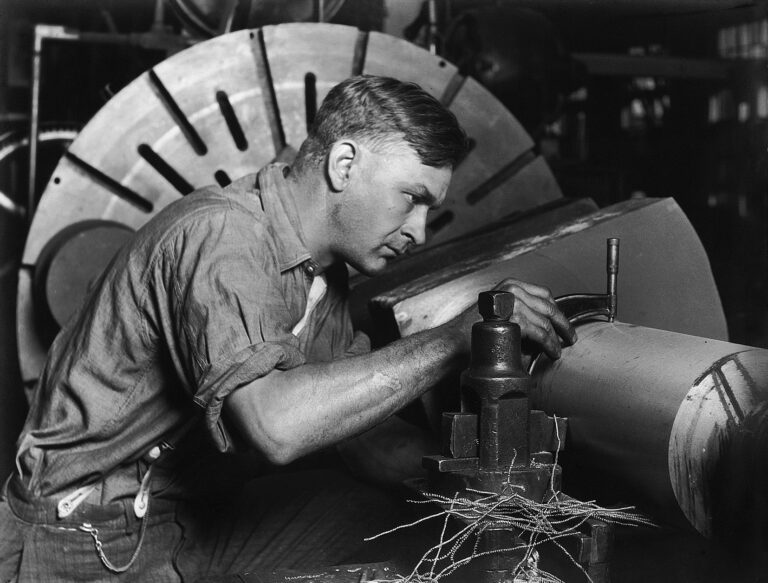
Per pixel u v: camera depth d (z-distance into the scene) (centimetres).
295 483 214
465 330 152
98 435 159
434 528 145
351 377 141
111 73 377
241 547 185
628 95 430
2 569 161
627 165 423
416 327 185
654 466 139
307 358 178
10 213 341
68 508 160
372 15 331
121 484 164
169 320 148
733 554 147
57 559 161
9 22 361
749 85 379
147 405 159
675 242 208
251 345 138
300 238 157
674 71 378
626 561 160
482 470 138
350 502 200
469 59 333
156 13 320
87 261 243
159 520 173
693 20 398
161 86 259
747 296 371
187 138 262
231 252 144
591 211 247
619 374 150
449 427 140
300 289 158
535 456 145
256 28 282
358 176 153
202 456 172
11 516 162
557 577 144
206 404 138
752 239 377
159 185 262
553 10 378
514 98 336
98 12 369
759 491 136
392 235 158
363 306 227
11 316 338
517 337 139
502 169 289
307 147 158
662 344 152
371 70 273
